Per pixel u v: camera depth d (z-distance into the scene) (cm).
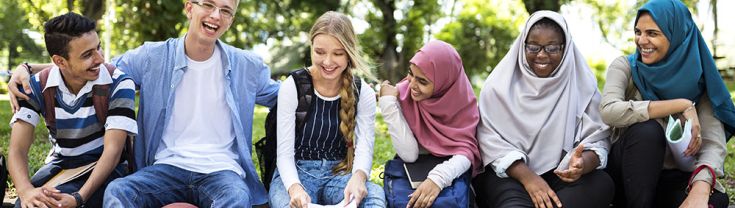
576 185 334
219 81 354
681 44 338
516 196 336
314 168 350
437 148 355
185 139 350
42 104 332
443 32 1814
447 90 353
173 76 346
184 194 340
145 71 350
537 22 351
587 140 347
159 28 1232
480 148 360
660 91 348
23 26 2528
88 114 332
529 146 356
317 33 335
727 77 1588
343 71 348
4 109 962
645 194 328
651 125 331
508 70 363
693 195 326
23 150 329
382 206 326
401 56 1700
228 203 319
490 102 364
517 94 359
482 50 1817
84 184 319
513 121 359
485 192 355
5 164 330
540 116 354
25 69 338
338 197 338
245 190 328
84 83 331
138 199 322
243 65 362
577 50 363
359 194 324
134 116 336
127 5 1204
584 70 363
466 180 345
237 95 356
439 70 342
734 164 538
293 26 1803
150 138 349
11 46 2667
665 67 339
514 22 1827
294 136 345
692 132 327
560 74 352
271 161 365
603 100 348
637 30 347
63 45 311
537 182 335
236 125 353
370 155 350
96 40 319
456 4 1912
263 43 1755
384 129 779
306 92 346
